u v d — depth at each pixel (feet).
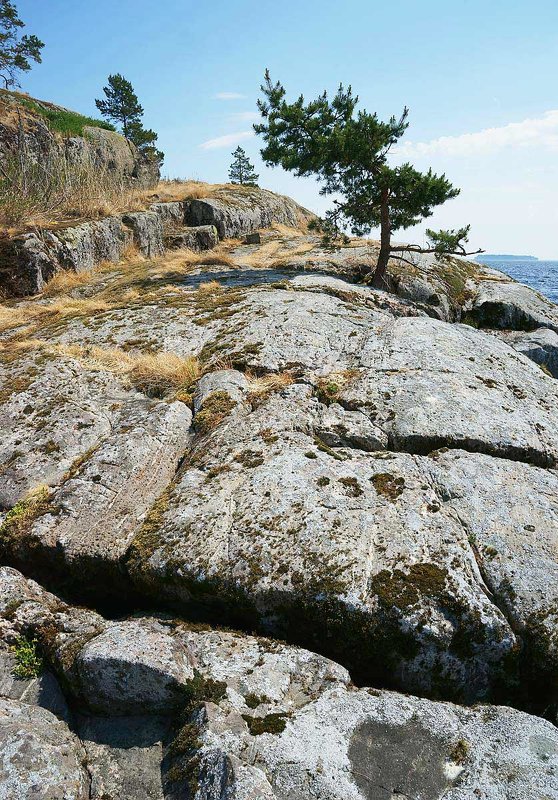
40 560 21.79
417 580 18.33
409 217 62.90
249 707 15.71
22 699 17.24
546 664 17.31
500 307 67.36
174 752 14.99
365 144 57.16
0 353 37.27
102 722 16.56
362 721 15.38
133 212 90.48
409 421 26.89
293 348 35.29
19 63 136.36
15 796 13.56
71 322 45.68
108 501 22.89
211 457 24.97
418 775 14.06
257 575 18.95
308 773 13.96
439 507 21.48
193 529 21.01
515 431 26.96
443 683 17.71
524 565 19.30
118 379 33.32
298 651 17.71
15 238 62.75
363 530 20.21
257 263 73.72
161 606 20.76
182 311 45.16
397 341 36.09
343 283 59.67
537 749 14.52
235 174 198.39
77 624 18.98
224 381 30.63
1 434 27.58
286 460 23.79
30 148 101.04
